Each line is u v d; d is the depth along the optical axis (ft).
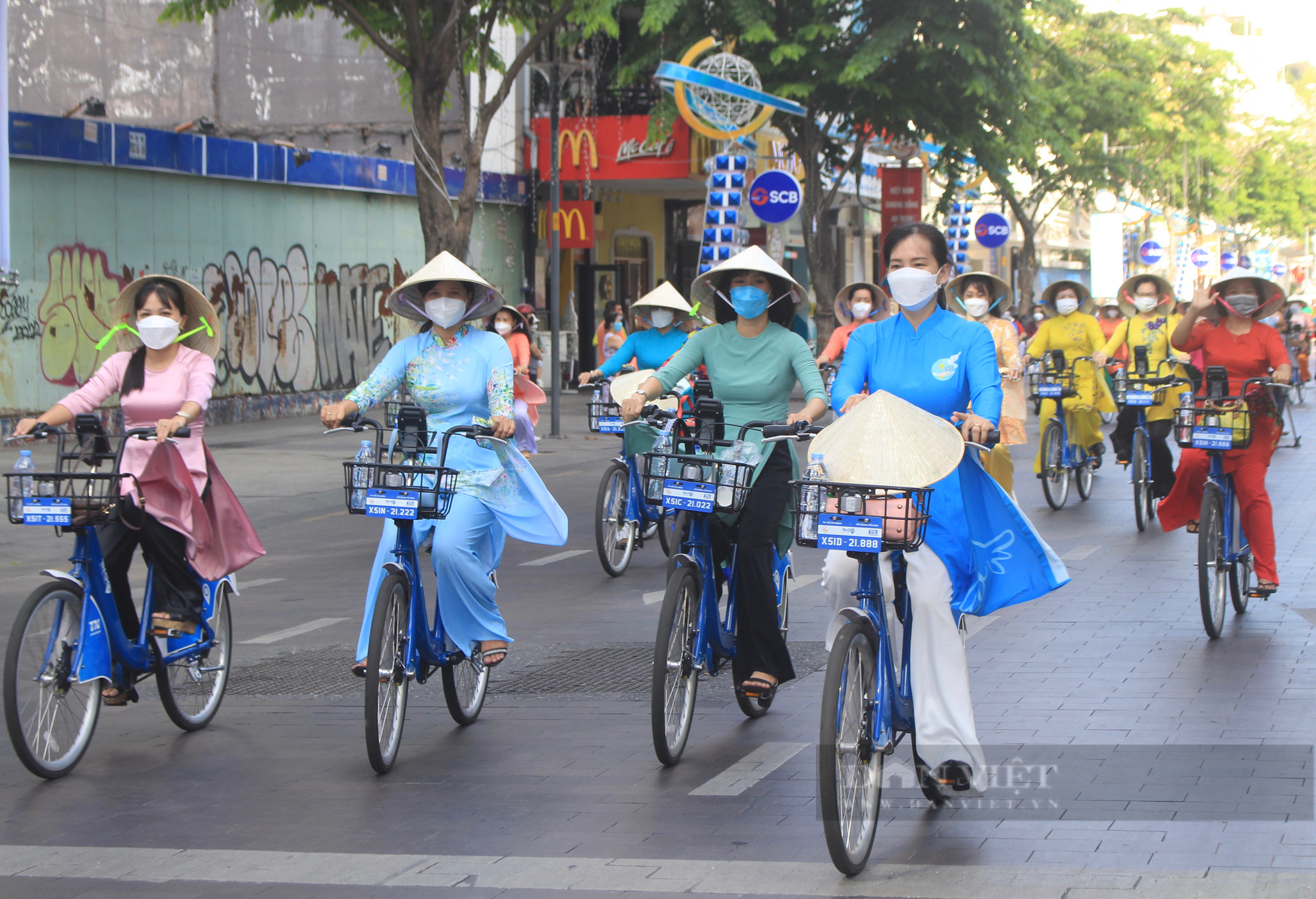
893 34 86.22
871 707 15.84
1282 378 27.66
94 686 20.52
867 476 15.75
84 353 68.85
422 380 21.59
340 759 20.47
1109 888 14.67
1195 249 209.15
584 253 111.14
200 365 22.02
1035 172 141.69
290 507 49.70
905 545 15.49
